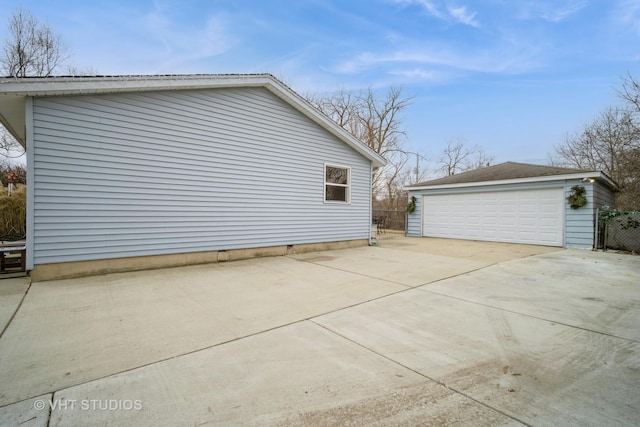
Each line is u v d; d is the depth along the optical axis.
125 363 2.51
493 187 11.77
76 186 5.27
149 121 6.02
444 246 10.46
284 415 1.89
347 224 10.06
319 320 3.56
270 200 7.98
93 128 5.43
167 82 5.96
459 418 1.88
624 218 9.02
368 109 24.48
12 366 2.42
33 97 4.91
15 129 6.96
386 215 17.48
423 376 2.37
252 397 2.08
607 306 4.11
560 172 10.52
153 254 6.11
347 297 4.47
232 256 7.30
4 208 10.41
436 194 13.64
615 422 1.84
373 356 2.69
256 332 3.19
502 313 3.83
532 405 2.01
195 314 3.68
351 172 10.15
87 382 2.22
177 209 6.40
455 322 3.53
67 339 2.93
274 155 8.04
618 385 2.25
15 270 5.73
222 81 6.74
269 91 7.88
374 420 1.85
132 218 5.85
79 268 5.33
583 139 19.61
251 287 4.95
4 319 3.38
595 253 8.77
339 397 2.09
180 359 2.60
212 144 6.89
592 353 2.76
